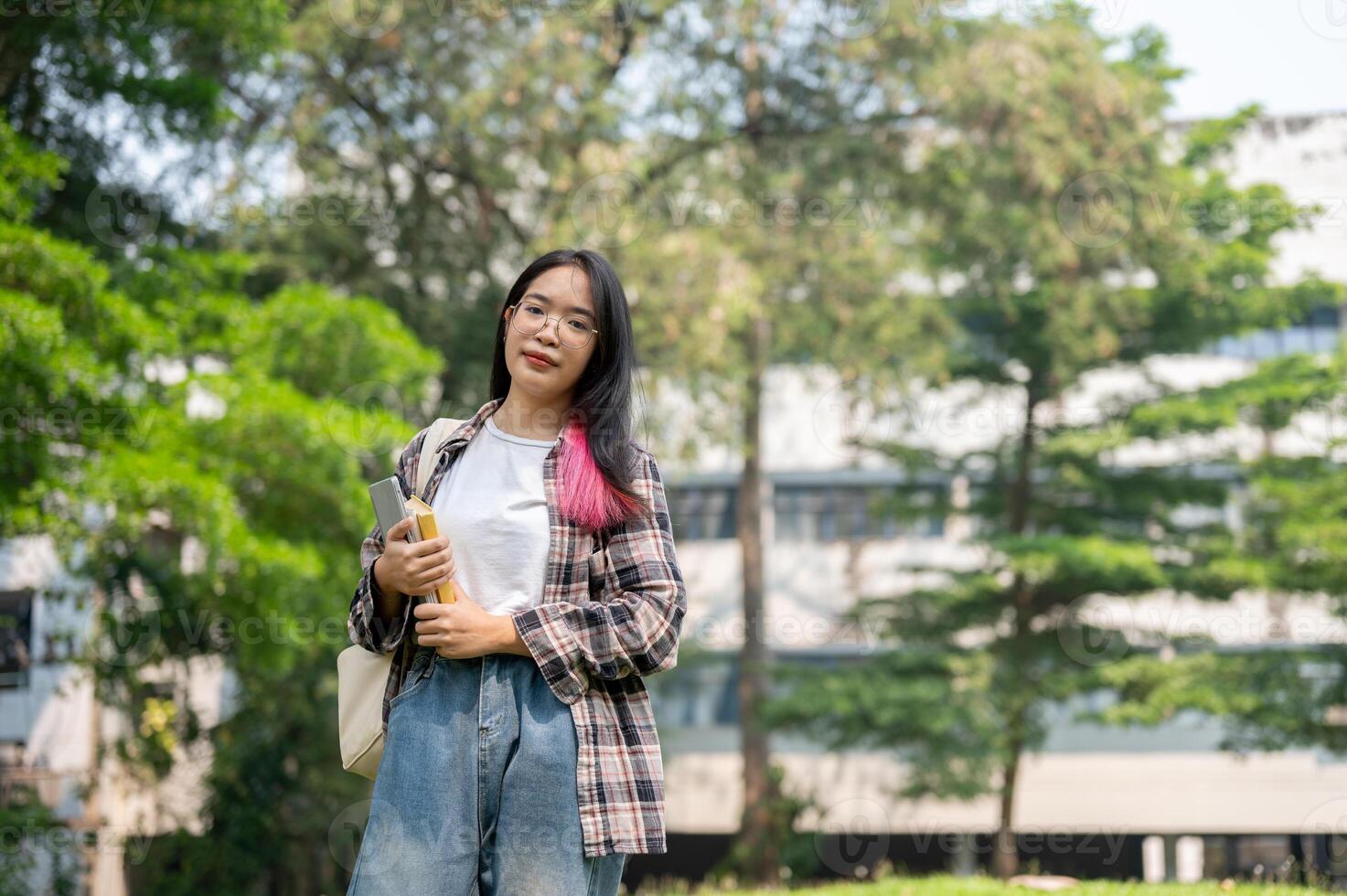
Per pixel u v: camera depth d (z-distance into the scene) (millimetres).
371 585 1988
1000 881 7125
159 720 12312
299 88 12953
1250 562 13508
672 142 14273
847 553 18438
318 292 10312
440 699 1972
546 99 12930
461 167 13969
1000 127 13789
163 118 10000
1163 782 17359
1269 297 14258
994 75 13422
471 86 13219
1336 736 13516
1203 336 14555
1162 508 14984
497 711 1946
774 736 17766
